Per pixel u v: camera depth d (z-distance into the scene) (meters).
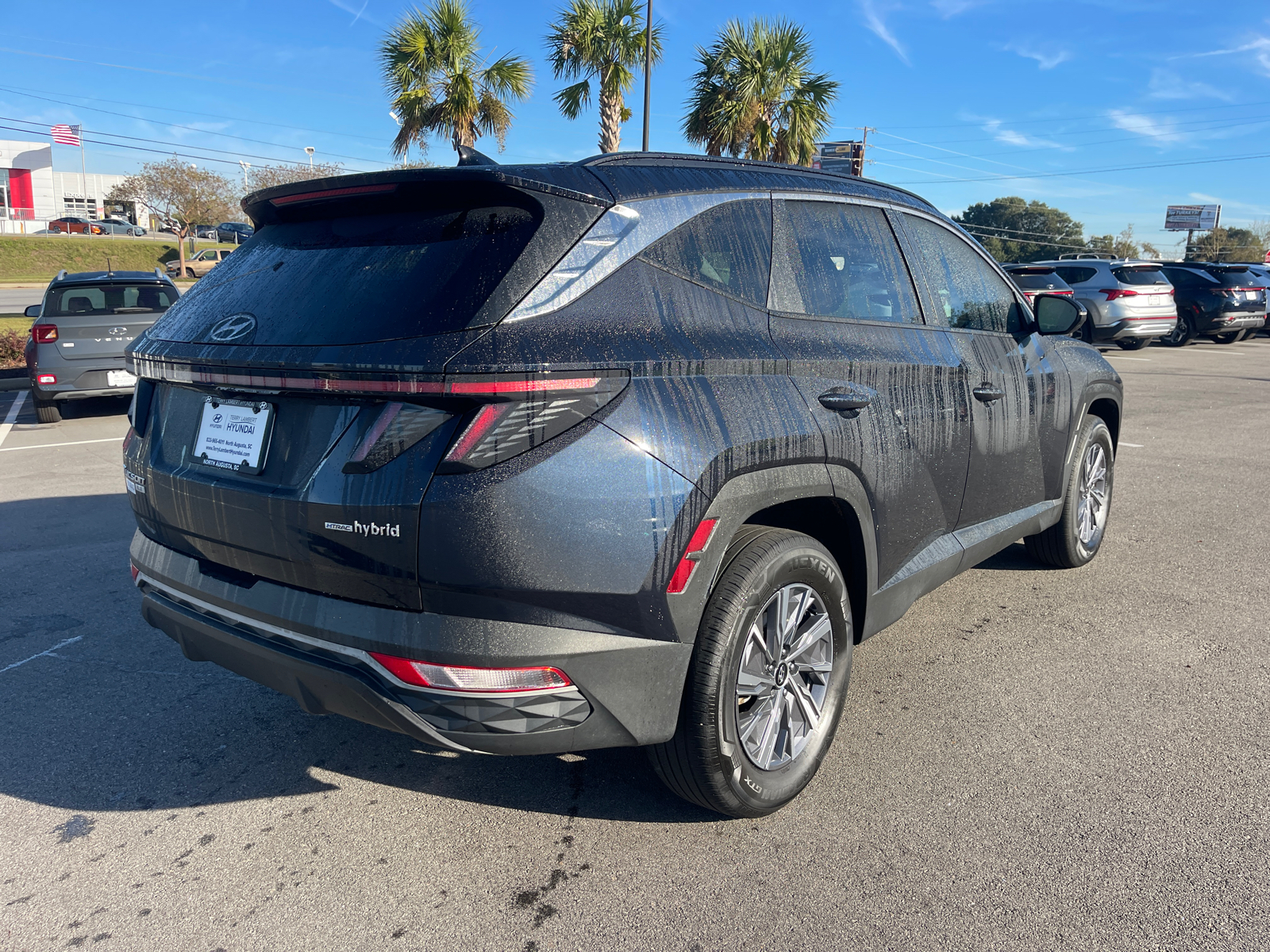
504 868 2.33
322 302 2.16
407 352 1.92
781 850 2.38
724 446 2.21
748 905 2.17
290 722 3.13
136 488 2.65
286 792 2.70
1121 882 2.23
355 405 2.04
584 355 2.00
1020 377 3.66
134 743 2.98
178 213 44.91
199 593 2.38
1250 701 3.20
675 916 2.14
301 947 2.05
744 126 20.61
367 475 1.98
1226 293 19.75
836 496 2.58
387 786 2.73
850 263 2.95
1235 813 2.52
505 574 1.92
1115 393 4.59
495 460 1.91
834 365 2.64
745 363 2.36
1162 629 3.87
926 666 3.50
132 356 2.66
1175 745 2.90
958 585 4.43
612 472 2.01
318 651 2.13
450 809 2.60
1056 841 2.40
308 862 2.36
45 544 5.14
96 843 2.45
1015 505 3.81
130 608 4.16
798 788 2.56
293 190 2.37
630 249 2.23
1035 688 3.31
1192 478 6.85
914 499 2.98
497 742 2.03
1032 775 2.72
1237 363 16.30
